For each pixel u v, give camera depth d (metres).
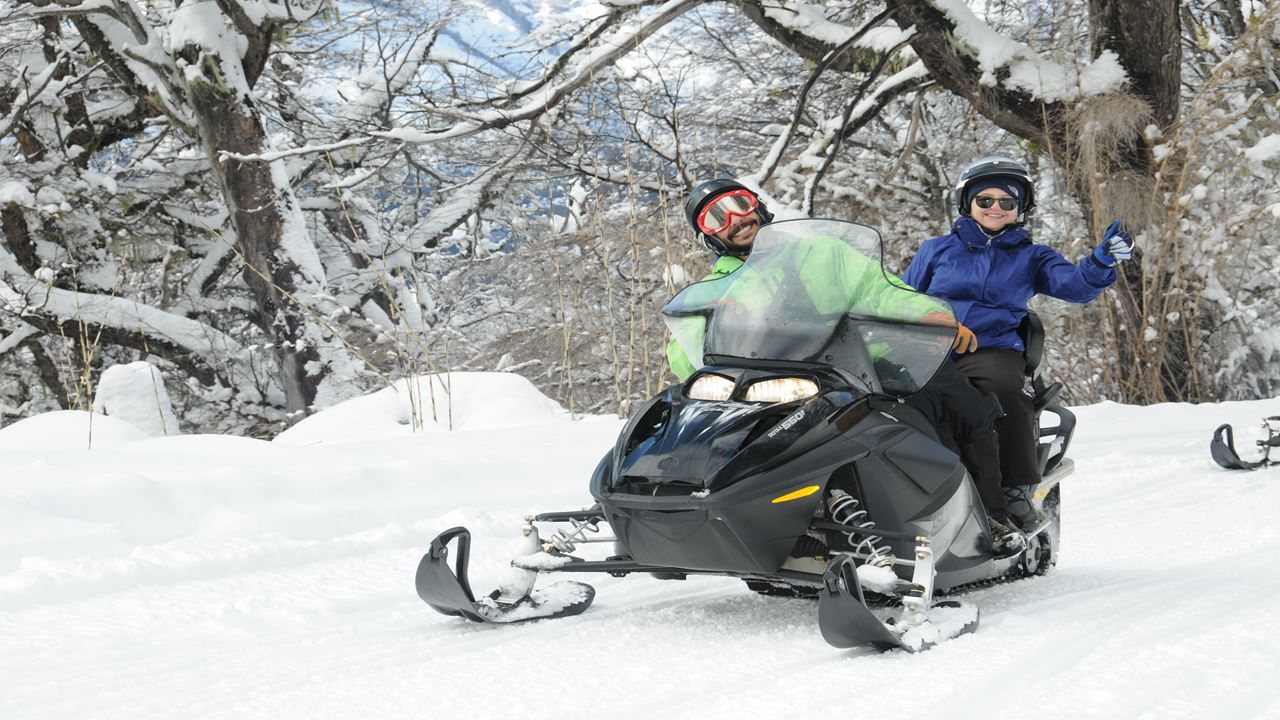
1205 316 12.75
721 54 18.53
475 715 3.03
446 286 18.41
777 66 18.00
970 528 4.11
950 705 2.90
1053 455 4.91
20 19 16.11
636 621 4.07
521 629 3.97
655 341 11.62
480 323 17.80
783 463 3.55
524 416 9.30
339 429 9.33
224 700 3.23
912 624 3.54
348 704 3.16
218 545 5.11
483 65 18.09
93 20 16.02
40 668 3.58
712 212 4.40
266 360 18.03
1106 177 12.22
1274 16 12.03
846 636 3.40
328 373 15.27
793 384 3.71
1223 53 16.41
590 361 14.51
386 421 9.38
